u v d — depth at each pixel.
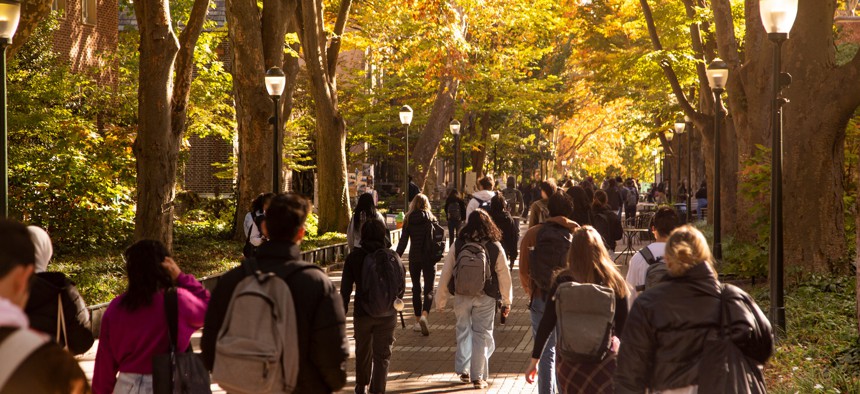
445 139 52.66
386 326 9.51
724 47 26.02
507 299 10.52
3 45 11.90
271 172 25.94
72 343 5.90
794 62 15.96
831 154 15.90
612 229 15.61
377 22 35.03
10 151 20.42
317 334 5.00
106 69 32.66
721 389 5.01
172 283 6.10
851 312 12.59
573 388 6.85
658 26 28.89
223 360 4.81
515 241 16.00
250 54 25.02
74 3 31.98
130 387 5.95
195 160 47.34
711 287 5.15
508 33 47.75
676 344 5.10
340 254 25.75
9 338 2.85
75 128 21.77
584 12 37.69
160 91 17.80
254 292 4.87
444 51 35.38
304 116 43.34
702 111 34.59
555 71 65.25
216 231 27.55
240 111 25.64
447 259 10.67
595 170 115.69
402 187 60.25
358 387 9.67
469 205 19.48
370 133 48.56
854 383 8.77
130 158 22.77
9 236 3.08
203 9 18.84
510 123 59.50
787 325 12.38
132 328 5.95
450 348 13.20
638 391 5.19
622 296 6.97
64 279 5.92
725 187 30.17
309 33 29.48
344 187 30.44
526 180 77.75
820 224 15.88
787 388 9.10
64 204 21.03
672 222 8.06
